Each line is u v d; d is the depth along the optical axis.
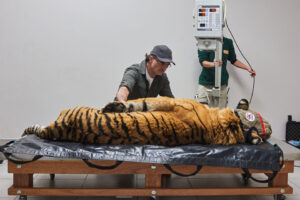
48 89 4.06
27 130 2.50
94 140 2.23
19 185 2.29
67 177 3.00
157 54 2.66
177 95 4.16
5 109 4.06
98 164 2.22
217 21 2.63
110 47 4.04
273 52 4.15
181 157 2.17
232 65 4.17
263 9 4.06
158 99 2.37
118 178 2.98
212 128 2.34
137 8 3.99
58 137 2.28
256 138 2.38
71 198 2.57
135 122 2.21
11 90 4.03
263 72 4.18
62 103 4.10
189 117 2.29
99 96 4.11
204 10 2.63
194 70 4.11
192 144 2.34
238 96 4.23
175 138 2.27
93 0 3.96
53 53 4.01
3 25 3.92
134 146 2.23
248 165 2.20
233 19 4.07
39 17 3.93
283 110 4.25
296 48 4.15
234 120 2.37
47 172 2.24
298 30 4.12
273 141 2.60
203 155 2.19
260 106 4.25
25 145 2.21
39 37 3.96
